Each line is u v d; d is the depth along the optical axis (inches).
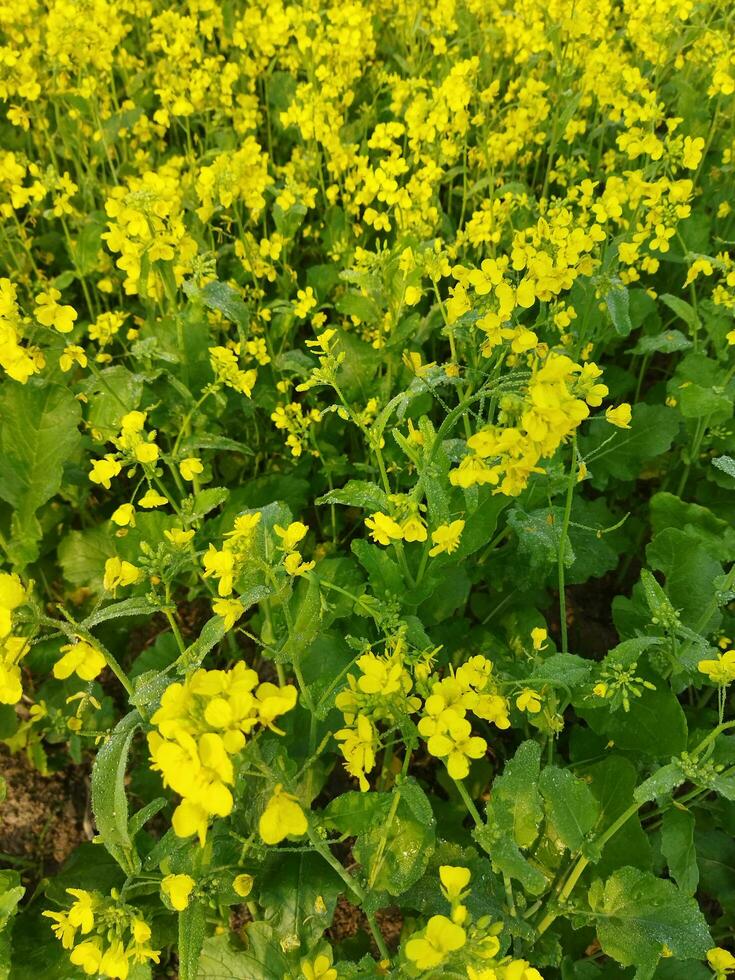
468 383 14.5
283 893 11.6
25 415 15.4
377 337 18.1
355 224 21.7
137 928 8.8
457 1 29.6
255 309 20.5
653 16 23.4
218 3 31.6
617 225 21.0
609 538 17.9
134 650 18.0
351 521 19.4
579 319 18.8
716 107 25.8
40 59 26.9
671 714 12.6
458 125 20.6
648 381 23.0
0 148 27.0
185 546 10.0
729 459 12.2
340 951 13.3
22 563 15.6
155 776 15.1
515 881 11.7
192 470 12.3
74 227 23.8
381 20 31.6
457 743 8.2
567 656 11.2
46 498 15.6
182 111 21.6
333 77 22.6
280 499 17.3
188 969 9.2
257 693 6.9
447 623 15.4
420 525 10.8
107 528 17.3
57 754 16.5
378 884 10.3
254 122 24.8
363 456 19.7
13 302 11.9
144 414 11.1
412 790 9.4
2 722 15.5
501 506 13.6
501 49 28.4
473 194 23.2
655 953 10.0
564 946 12.4
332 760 13.4
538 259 10.5
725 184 24.2
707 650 11.9
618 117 23.5
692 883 11.4
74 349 12.9
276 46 29.3
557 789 10.3
